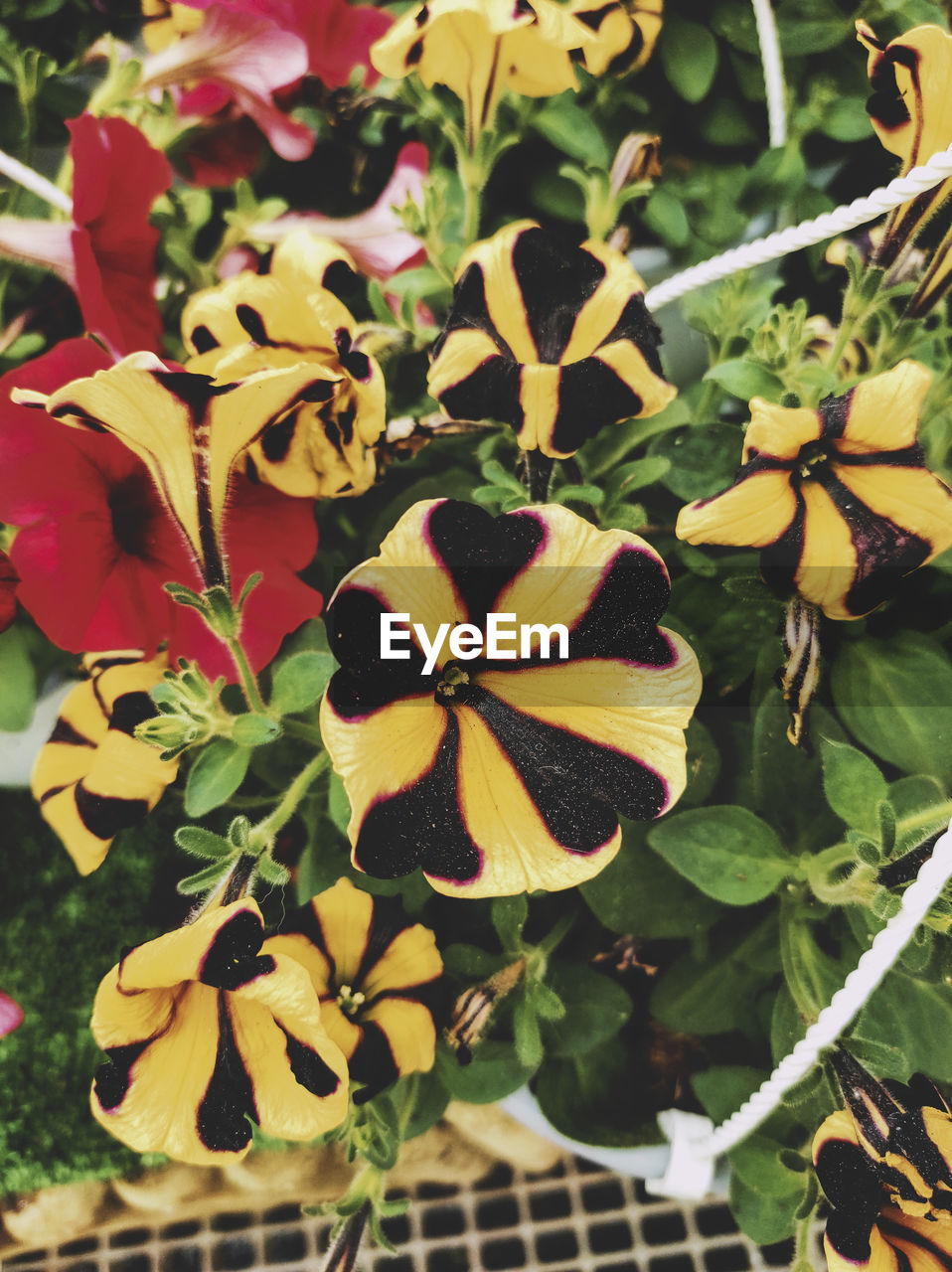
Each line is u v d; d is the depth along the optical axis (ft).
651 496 1.00
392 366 0.99
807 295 1.16
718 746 0.97
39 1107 1.24
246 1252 1.32
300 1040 0.65
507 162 1.15
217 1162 0.68
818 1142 0.71
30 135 1.06
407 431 0.90
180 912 1.17
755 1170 0.89
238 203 1.06
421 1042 0.84
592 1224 1.33
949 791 0.84
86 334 0.94
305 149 1.09
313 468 0.81
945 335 0.89
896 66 0.72
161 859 1.26
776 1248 1.30
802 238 0.71
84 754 0.89
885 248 0.78
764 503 0.69
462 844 0.63
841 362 0.99
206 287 1.07
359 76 1.12
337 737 0.61
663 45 1.14
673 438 0.95
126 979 0.65
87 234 0.87
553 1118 0.96
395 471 1.04
